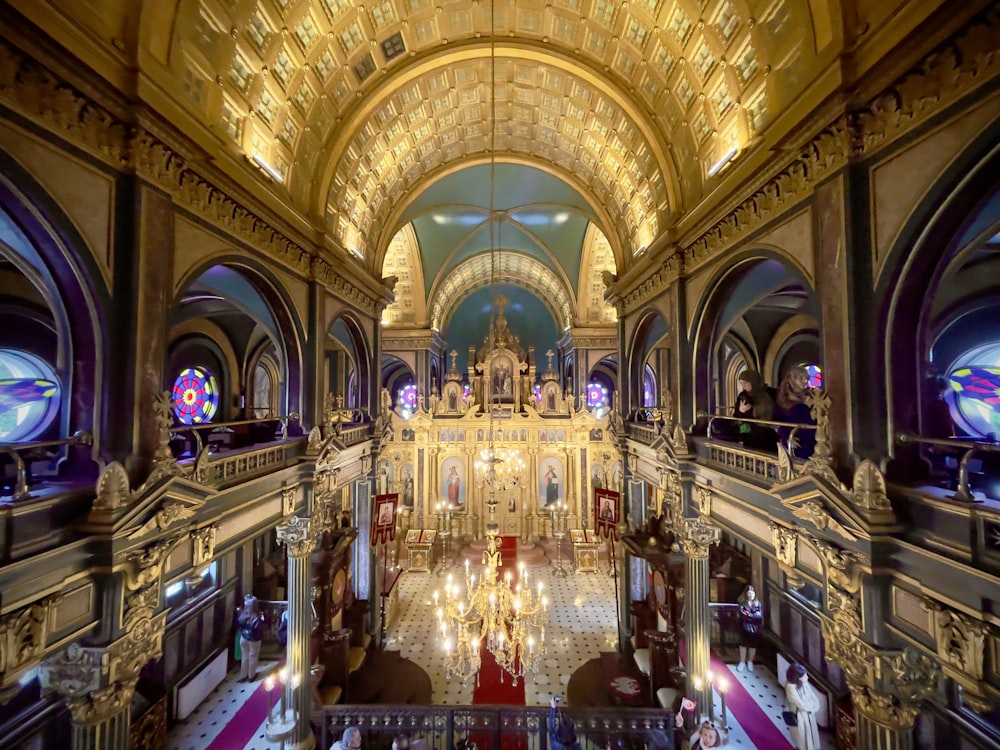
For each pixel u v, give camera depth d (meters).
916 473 5.90
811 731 9.95
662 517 14.99
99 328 6.03
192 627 12.49
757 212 8.45
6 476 5.84
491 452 17.67
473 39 12.95
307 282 12.16
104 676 5.71
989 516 4.52
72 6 5.35
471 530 26.02
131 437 6.18
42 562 4.97
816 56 6.84
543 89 14.77
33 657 4.90
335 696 12.45
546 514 26.20
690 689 11.12
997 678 4.54
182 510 6.83
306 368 12.09
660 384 26.47
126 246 6.26
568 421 26.42
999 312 8.80
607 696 13.45
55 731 8.58
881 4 5.61
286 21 9.65
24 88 4.91
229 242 8.61
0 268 9.22
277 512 10.55
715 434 11.84
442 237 25.39
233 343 18.95
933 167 5.12
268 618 14.52
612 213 17.91
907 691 5.56
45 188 5.18
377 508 17.52
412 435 26.34
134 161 6.24
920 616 5.30
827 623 6.48
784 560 7.62
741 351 19.20
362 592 16.88
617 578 17.02
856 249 6.05
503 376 29.05
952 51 4.80
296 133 11.20
